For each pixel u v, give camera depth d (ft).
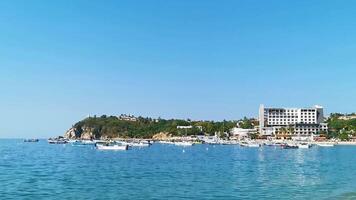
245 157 603.67
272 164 450.71
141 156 627.05
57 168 382.42
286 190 228.22
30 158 555.69
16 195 208.23
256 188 235.61
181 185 247.91
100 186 243.19
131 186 243.19
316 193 217.15
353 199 198.59
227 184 253.65
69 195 208.54
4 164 433.89
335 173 337.52
